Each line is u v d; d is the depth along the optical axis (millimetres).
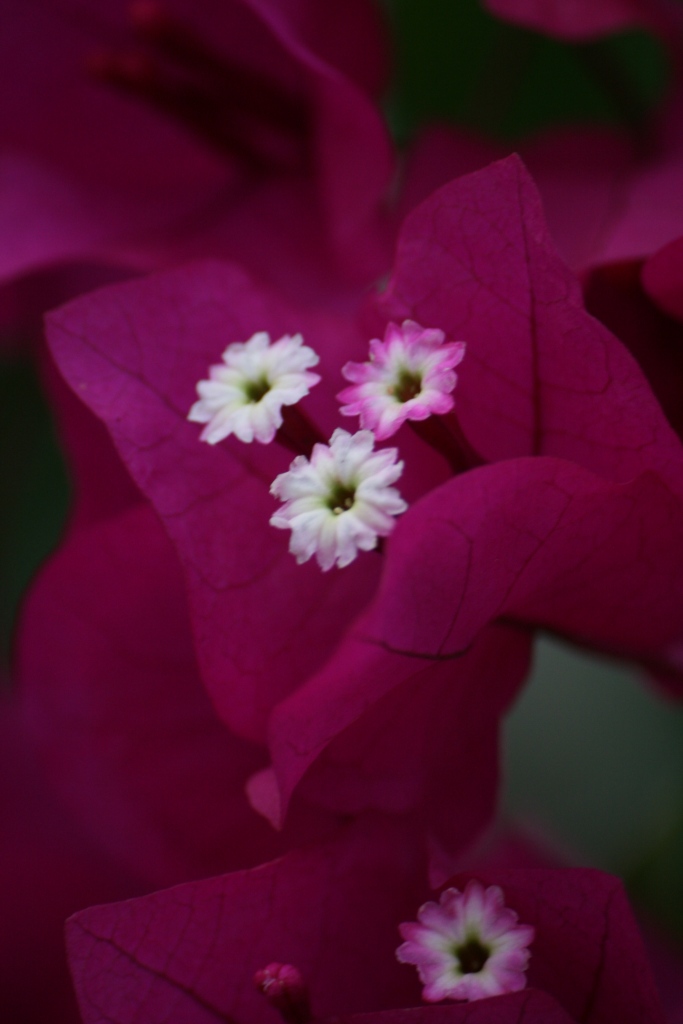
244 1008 196
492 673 210
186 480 201
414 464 206
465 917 193
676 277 205
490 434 205
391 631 189
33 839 243
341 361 210
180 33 237
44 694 216
